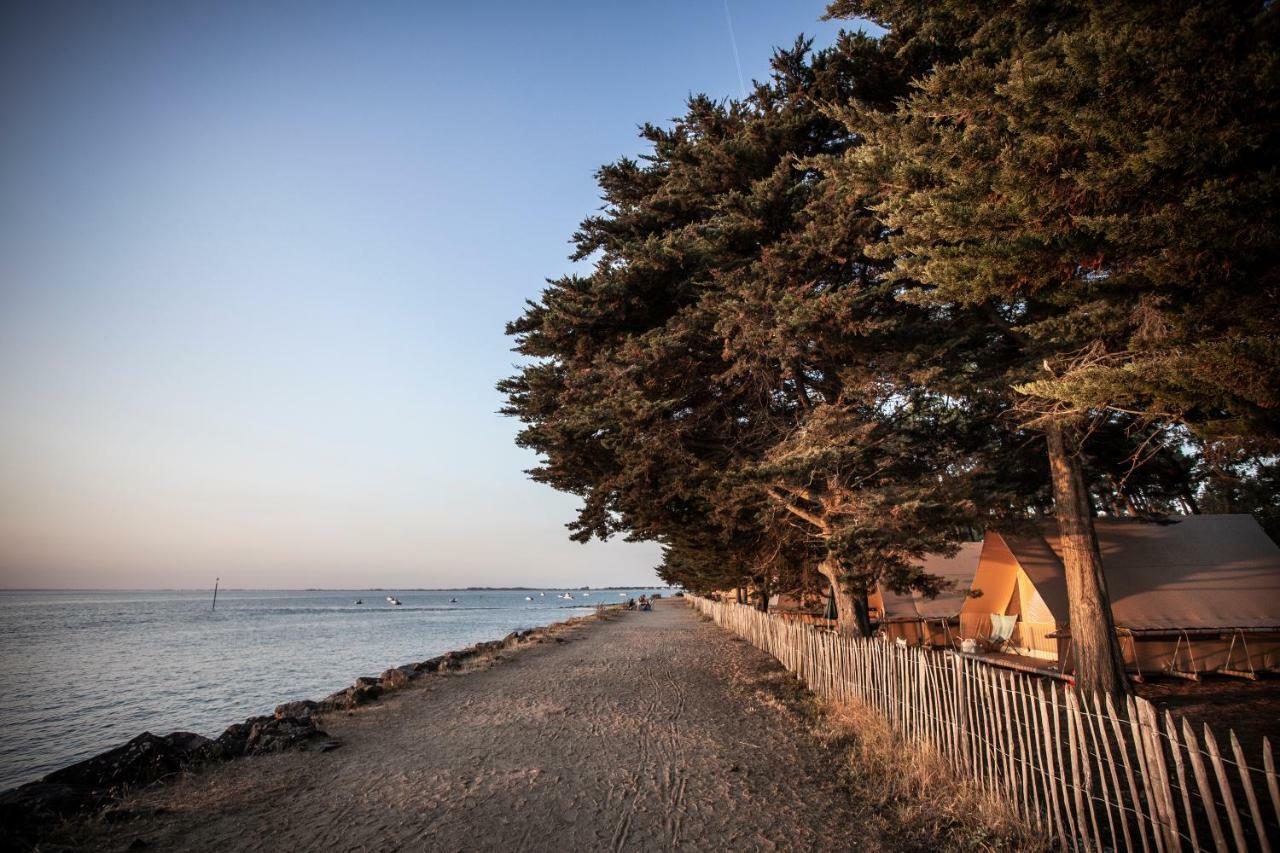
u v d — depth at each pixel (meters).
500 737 9.44
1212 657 13.29
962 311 10.91
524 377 13.39
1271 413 3.73
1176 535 15.24
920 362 9.89
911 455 12.86
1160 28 3.51
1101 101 3.94
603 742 9.08
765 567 17.14
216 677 23.97
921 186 5.75
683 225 14.02
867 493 10.44
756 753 8.34
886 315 11.12
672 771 7.56
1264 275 3.90
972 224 4.62
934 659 7.26
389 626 59.38
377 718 10.97
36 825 5.69
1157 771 4.18
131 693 20.36
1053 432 10.91
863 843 5.28
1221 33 3.41
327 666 27.33
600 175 14.82
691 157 12.87
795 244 9.95
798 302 9.38
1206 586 13.95
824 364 11.80
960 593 18.61
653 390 12.18
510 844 5.41
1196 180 3.86
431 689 14.20
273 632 50.69
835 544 9.95
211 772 7.66
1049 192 4.33
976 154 4.84
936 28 8.77
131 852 5.25
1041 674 13.63
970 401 11.63
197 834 5.66
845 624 14.02
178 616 81.69
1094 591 11.09
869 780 6.90
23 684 22.38
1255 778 7.31
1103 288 4.52
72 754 13.09
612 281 11.83
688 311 11.30
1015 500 12.75
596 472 13.78
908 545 10.30
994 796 5.68
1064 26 5.79
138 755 7.53
